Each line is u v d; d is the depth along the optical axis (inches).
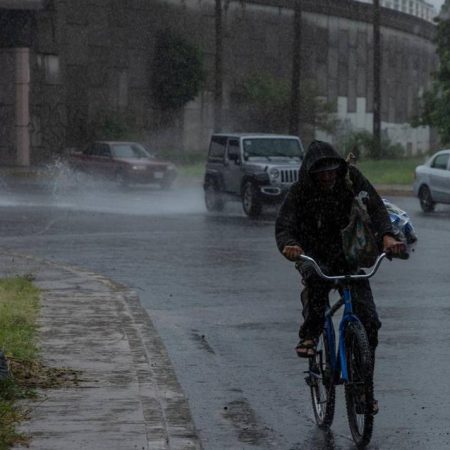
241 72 6087.6
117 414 703.1
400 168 4564.5
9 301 1162.6
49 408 716.7
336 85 6766.7
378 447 669.3
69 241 1989.4
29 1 4995.1
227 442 688.4
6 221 2438.5
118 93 5531.5
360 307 689.6
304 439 695.7
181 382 863.1
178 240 2017.7
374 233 690.8
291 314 1195.3
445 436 694.5
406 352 975.6
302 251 674.2
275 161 2694.4
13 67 5103.3
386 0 7677.2
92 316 1101.7
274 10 6289.4
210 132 6003.9
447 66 4512.8
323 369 732.0
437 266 1630.2
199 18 5880.9
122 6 5521.7
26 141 5103.3
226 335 1071.0
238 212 2839.6
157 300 1289.4
